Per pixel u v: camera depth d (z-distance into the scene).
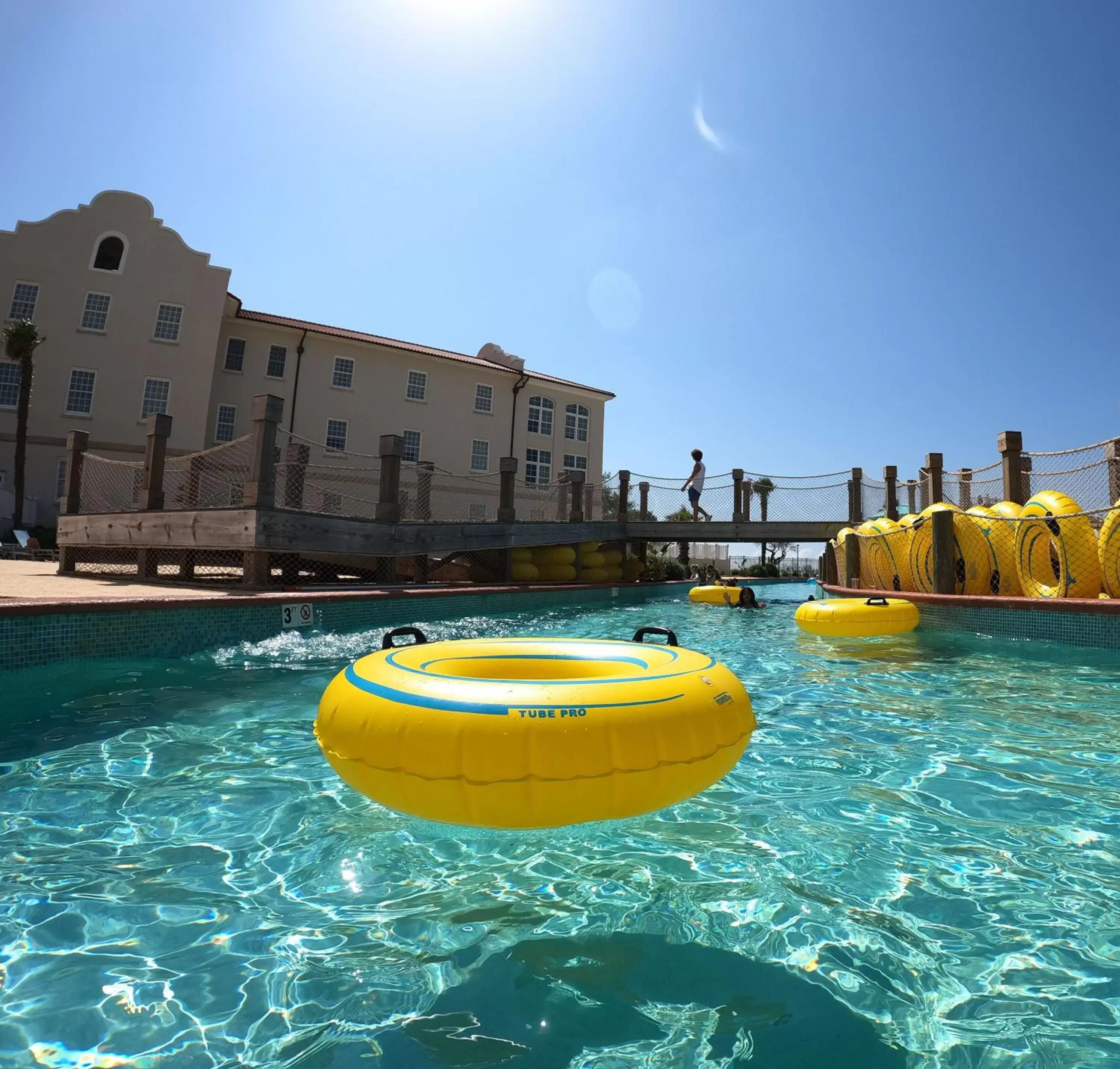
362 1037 1.45
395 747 2.08
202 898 2.02
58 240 21.81
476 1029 1.48
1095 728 3.92
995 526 7.98
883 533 9.76
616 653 2.86
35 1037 1.43
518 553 13.31
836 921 1.92
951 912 1.96
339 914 1.94
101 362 21.88
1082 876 2.18
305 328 24.33
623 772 2.05
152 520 8.59
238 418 23.66
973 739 3.70
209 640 5.91
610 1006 1.56
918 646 6.91
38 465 21.23
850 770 3.21
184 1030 1.46
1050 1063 1.37
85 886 2.08
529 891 2.09
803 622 7.71
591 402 31.48
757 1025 1.50
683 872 2.21
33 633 4.74
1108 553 6.45
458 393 27.55
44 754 3.29
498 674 2.86
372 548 9.15
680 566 20.73
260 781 2.98
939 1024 1.50
